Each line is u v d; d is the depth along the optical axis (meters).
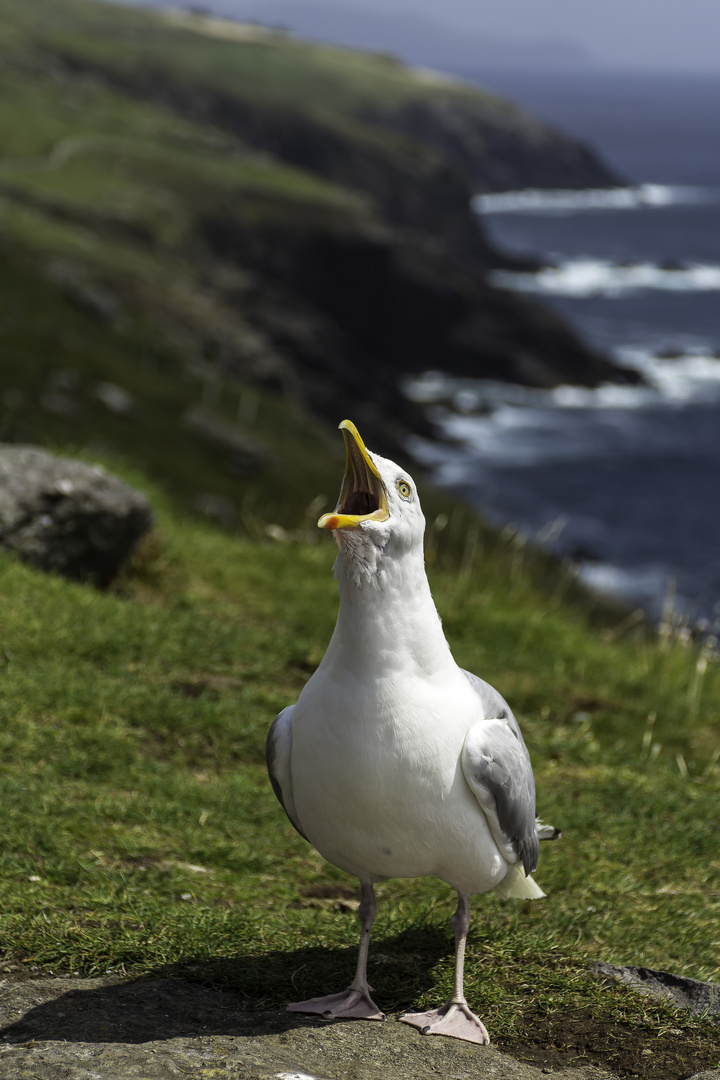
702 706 11.06
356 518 4.41
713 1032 4.86
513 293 89.56
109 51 166.75
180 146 106.50
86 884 5.95
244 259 87.69
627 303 116.81
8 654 8.66
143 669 9.12
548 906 6.50
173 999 4.84
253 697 8.98
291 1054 4.32
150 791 7.24
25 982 4.88
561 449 65.88
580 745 9.38
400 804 4.59
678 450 66.38
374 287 89.00
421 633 4.61
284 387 62.78
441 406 74.12
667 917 6.49
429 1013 4.86
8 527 10.23
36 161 86.75
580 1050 4.71
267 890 6.28
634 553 47.47
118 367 46.12
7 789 6.75
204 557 12.44
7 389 39.09
